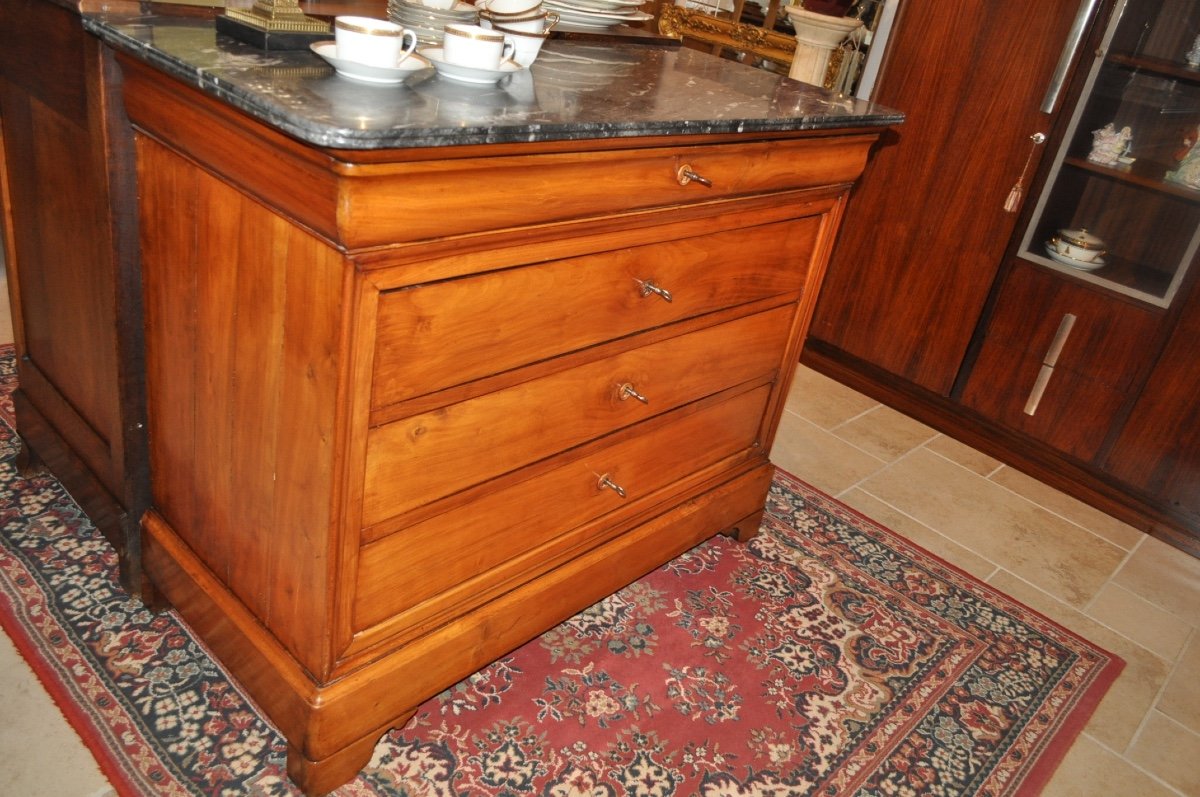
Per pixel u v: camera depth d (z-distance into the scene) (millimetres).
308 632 1296
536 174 1194
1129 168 2477
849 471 2625
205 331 1311
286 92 1056
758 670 1814
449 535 1392
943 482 2664
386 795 1414
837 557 2215
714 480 1981
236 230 1191
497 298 1258
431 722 1560
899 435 2887
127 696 1490
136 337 1460
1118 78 2447
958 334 2854
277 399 1215
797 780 1585
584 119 1207
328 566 1218
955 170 2748
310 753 1318
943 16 2672
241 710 1505
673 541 1913
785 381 2027
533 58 1467
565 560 1659
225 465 1365
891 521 2418
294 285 1125
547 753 1539
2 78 1585
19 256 1737
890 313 2998
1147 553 2496
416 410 1228
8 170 1660
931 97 2750
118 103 1289
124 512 1605
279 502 1272
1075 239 2590
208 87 1067
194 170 1229
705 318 1690
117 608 1661
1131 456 2582
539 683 1681
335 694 1300
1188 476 2486
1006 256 2699
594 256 1381
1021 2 2516
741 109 1527
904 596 2121
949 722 1779
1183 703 1958
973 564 2303
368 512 1236
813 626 1967
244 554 1396
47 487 1935
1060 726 1821
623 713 1650
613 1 1871
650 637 1844
